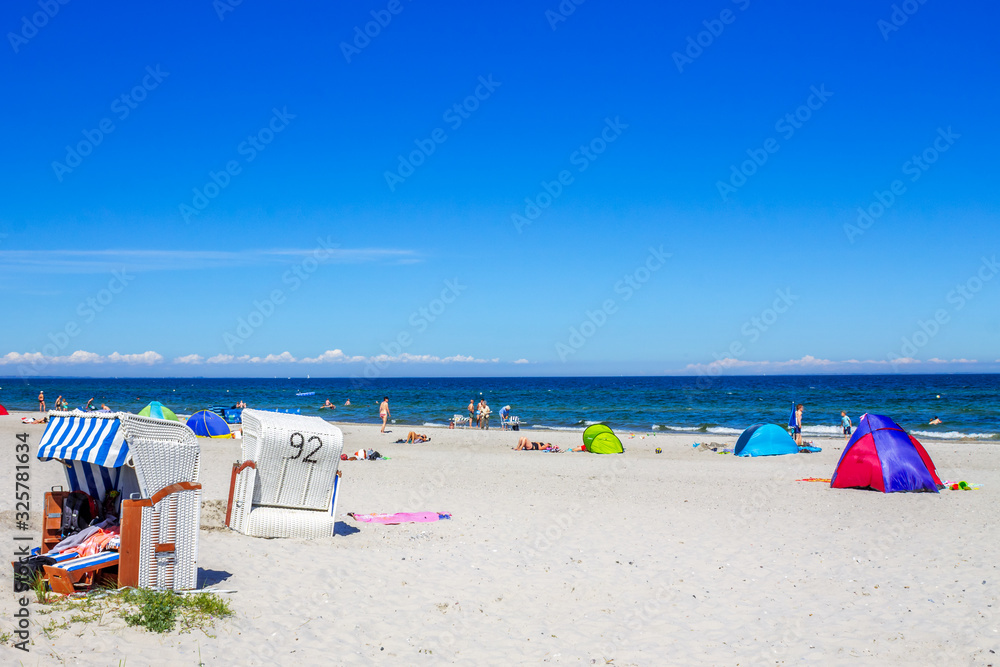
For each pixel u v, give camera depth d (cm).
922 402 6266
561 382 19475
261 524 1020
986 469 2061
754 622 716
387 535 1105
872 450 1636
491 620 712
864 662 608
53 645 530
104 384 19538
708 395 8212
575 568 924
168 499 679
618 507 1399
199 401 7681
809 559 980
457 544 1055
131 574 666
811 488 1662
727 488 1667
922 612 741
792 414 2756
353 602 743
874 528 1193
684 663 608
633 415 5325
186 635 589
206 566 835
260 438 1034
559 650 635
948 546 1053
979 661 604
